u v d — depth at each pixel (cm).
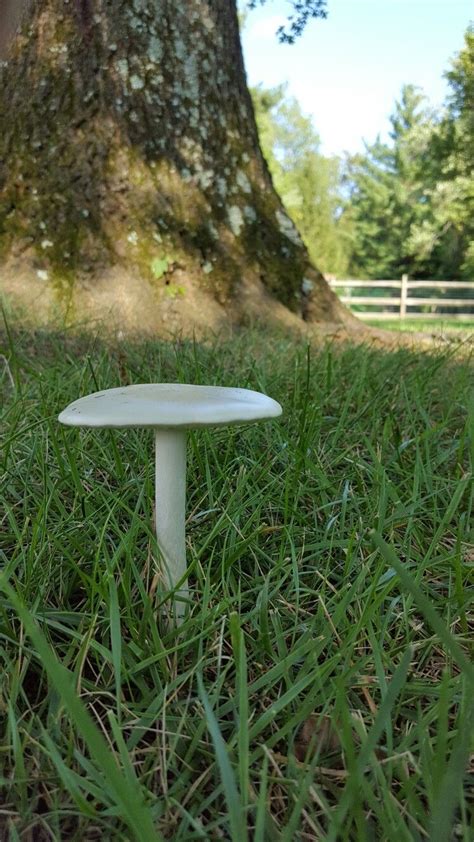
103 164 89
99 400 23
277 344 76
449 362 71
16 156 88
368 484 38
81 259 86
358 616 25
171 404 22
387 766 18
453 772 14
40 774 18
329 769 19
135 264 89
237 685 20
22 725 20
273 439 41
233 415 22
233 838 14
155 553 25
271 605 27
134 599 27
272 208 107
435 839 14
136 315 86
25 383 51
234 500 32
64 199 87
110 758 14
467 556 32
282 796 18
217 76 100
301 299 106
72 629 25
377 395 50
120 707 20
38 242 86
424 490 37
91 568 28
